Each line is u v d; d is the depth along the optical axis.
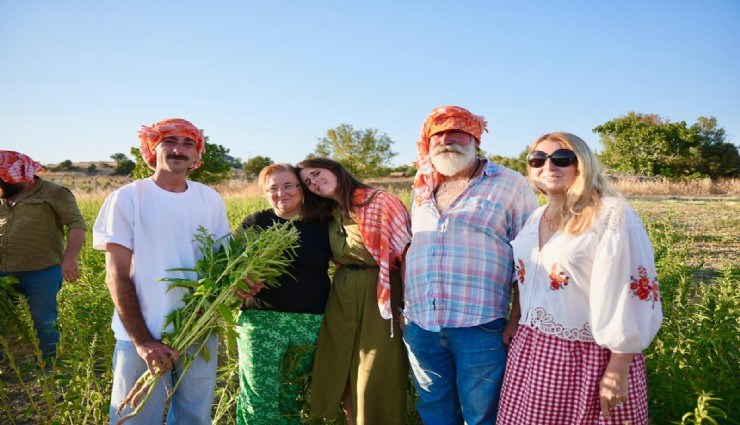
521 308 2.75
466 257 2.99
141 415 2.91
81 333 3.87
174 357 2.83
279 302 3.38
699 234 11.09
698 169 43.19
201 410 3.10
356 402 3.38
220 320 3.04
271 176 3.42
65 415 3.35
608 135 46.59
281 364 3.47
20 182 4.43
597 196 2.48
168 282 2.96
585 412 2.48
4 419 3.84
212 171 28.06
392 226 3.37
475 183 3.08
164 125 2.98
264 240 3.02
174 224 3.02
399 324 3.41
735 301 3.98
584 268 2.45
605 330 2.32
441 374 3.17
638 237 2.35
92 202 16.86
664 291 4.77
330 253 3.53
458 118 3.01
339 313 3.40
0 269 4.49
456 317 2.98
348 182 3.41
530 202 3.11
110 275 2.87
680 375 3.05
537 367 2.58
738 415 2.77
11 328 4.58
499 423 2.75
